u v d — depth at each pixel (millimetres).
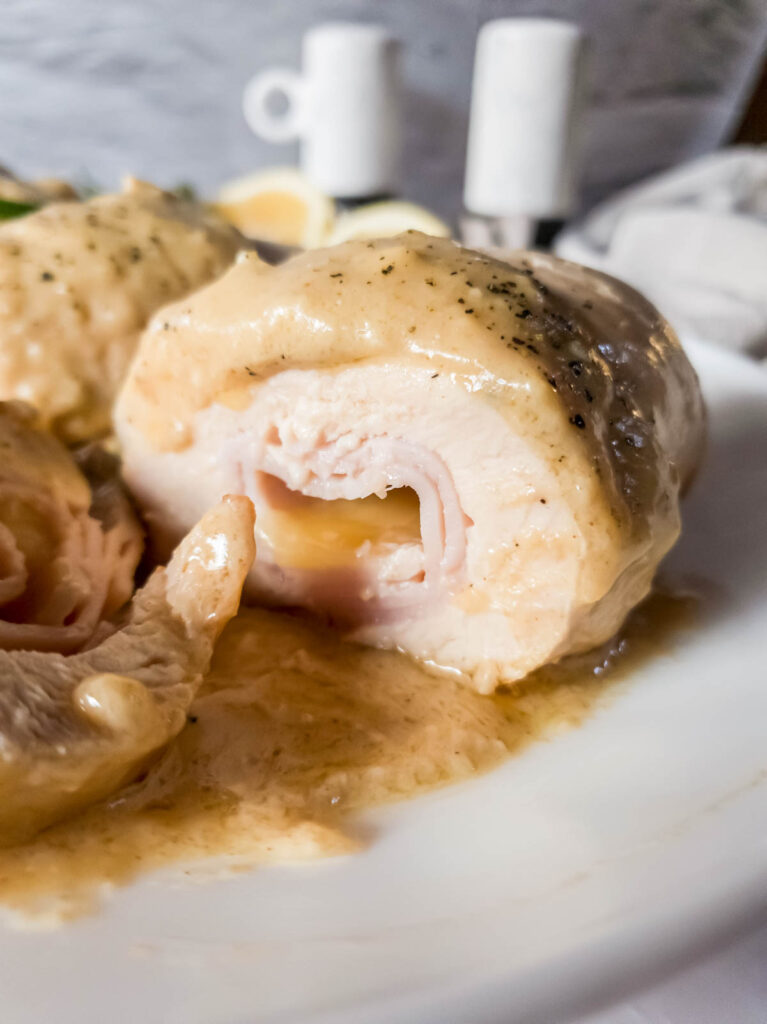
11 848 78
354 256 106
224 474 119
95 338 135
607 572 96
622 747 93
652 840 74
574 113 315
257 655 109
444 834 81
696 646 112
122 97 378
